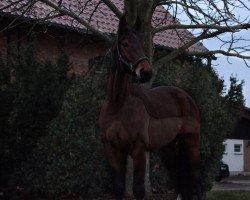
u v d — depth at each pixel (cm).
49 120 1162
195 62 1341
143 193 789
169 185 1325
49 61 1191
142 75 747
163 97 911
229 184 2561
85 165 1159
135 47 754
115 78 791
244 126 3134
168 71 1321
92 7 1858
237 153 4062
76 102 1175
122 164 819
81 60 1725
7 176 1155
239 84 1419
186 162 983
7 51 1240
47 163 1158
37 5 1633
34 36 1210
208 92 1298
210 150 1298
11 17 1425
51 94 1150
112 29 1780
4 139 1131
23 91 1140
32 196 1210
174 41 1989
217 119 1305
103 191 1227
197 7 1130
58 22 1591
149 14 1163
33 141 1147
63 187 1155
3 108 1139
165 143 895
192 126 962
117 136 798
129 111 793
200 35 1171
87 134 1166
